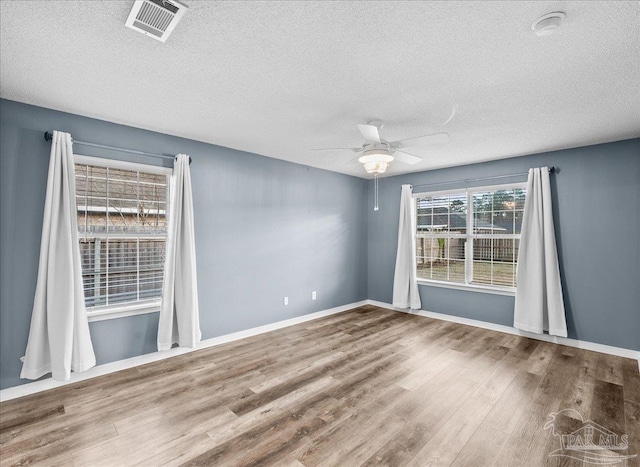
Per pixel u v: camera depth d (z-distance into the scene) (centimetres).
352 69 206
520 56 189
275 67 205
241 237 409
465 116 284
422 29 165
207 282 377
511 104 259
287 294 465
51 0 144
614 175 357
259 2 145
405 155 326
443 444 205
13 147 260
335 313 538
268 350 368
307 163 477
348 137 352
